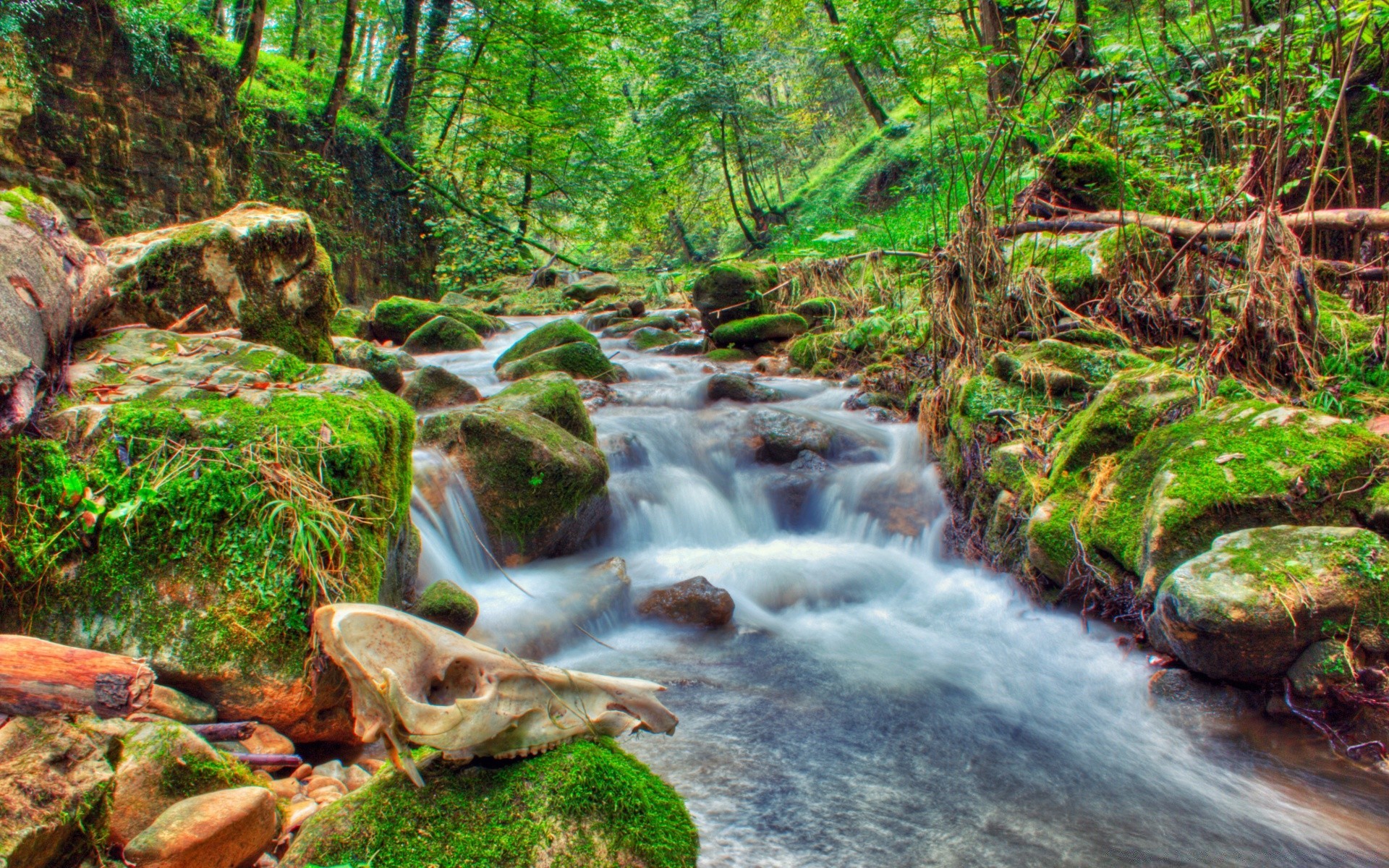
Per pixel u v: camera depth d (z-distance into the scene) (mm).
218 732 2463
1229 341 4391
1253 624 2998
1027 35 7758
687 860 2014
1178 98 6023
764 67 23000
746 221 29344
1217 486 3500
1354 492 3338
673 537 5637
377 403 3496
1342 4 4562
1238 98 5211
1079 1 7402
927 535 5520
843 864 2422
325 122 15570
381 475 3176
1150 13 8188
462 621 3549
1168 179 6074
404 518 3604
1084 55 7363
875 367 7988
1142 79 6262
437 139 21891
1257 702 3225
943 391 5898
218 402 3055
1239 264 5117
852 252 11266
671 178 23688
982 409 5266
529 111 18984
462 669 1961
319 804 2365
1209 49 6152
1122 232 5590
